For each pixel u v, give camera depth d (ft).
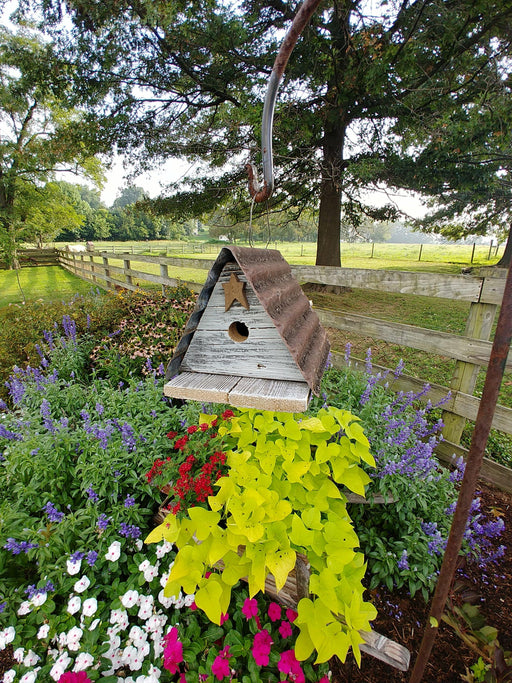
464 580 6.25
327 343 5.52
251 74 22.41
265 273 4.17
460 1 17.07
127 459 6.86
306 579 4.87
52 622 4.92
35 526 5.92
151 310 15.02
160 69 23.94
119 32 22.00
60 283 40.88
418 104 20.93
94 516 5.82
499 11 16.33
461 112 20.72
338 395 8.48
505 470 7.77
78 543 5.64
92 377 12.73
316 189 29.14
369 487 6.32
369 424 7.32
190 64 22.70
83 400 9.44
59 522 5.78
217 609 4.11
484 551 6.72
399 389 9.53
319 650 3.75
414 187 22.84
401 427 6.95
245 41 20.71
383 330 9.43
